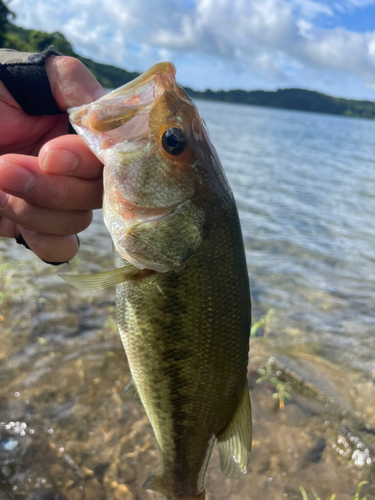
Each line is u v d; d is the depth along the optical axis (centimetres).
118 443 31
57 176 17
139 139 17
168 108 17
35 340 41
